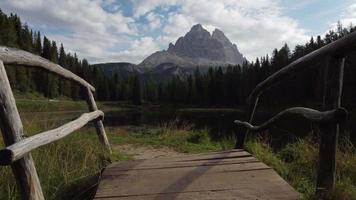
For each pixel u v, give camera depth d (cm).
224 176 330
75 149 489
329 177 275
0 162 192
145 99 12300
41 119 544
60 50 10912
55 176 377
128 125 2469
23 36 9300
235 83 9675
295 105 4781
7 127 218
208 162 389
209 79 10406
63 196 344
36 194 232
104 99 11950
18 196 314
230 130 1619
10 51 247
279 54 7906
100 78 12100
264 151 528
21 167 224
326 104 275
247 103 552
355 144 505
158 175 344
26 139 223
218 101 9850
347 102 2339
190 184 310
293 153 527
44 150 424
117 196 287
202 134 837
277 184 301
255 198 271
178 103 10906
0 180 330
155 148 713
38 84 3950
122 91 12219
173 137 841
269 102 5422
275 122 408
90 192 346
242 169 353
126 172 360
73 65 11338
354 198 270
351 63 2902
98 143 576
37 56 320
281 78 394
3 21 7544
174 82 11419
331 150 273
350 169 406
